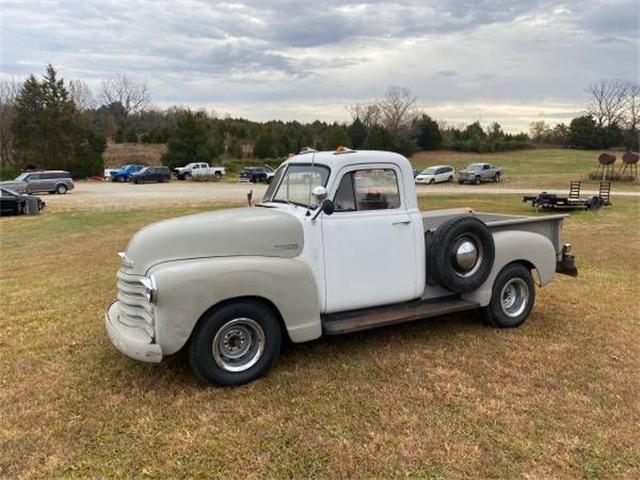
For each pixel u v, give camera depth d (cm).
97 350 492
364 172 464
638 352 486
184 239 411
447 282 491
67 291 733
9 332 550
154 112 9644
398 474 304
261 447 330
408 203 489
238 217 437
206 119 8056
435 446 330
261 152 6962
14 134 5472
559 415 367
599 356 475
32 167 5222
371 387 409
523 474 304
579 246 1170
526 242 552
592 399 391
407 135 7688
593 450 326
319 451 325
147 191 3472
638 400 390
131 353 387
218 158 6312
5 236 1432
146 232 418
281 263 420
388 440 336
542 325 566
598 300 675
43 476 303
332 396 395
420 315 480
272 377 427
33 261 1004
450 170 4256
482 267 507
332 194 448
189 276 380
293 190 486
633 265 934
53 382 422
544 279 569
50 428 352
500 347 496
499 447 329
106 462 316
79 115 5634
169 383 417
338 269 451
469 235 499
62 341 519
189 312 381
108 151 7094
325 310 449
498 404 382
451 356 472
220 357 405
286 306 417
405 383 416
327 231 445
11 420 362
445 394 398
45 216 1986
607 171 4478
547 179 4406
